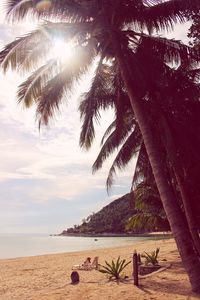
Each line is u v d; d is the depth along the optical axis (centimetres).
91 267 1853
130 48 1289
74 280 1380
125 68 1180
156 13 1186
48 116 1237
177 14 1176
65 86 1223
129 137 1883
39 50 1181
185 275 1302
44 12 1135
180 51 1258
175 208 1023
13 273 2019
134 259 1175
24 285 1512
